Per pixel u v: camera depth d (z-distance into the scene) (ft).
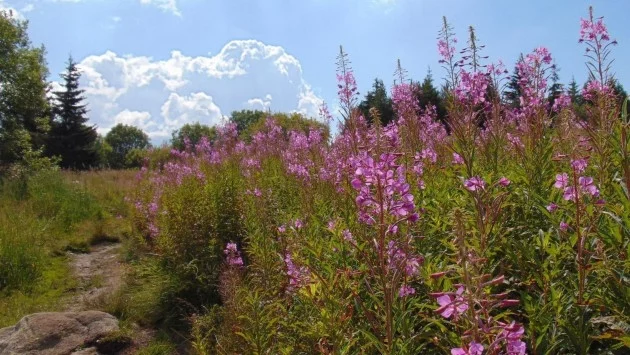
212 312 16.75
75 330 19.21
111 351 18.39
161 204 29.81
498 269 9.18
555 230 9.65
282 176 22.59
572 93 17.19
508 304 5.54
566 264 9.06
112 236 35.65
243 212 21.74
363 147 12.41
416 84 17.11
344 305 9.11
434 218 10.89
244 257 20.79
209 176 25.46
